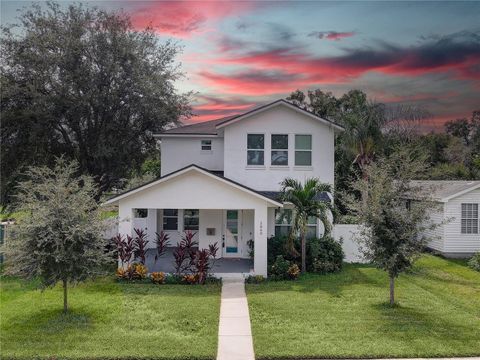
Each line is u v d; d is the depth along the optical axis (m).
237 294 14.80
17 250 11.95
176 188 17.67
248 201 17.62
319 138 21.34
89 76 23.84
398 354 9.45
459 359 9.34
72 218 12.21
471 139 46.69
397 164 14.41
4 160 23.81
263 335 10.69
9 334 10.73
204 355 9.45
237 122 21.27
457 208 22.05
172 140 24.33
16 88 22.42
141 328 11.27
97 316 12.21
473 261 19.62
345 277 17.52
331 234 20.73
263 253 17.50
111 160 26.09
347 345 9.98
